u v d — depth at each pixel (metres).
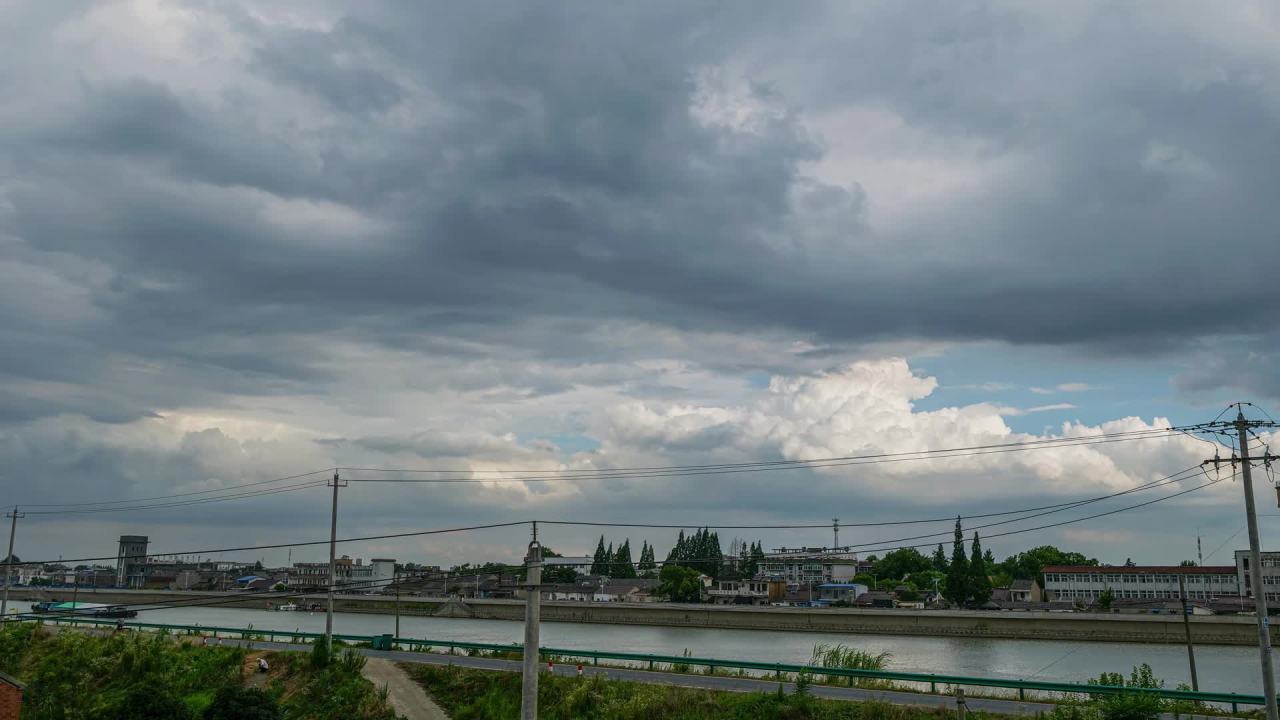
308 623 182.00
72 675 79.81
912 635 173.62
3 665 85.19
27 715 70.81
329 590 78.12
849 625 180.00
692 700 58.84
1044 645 148.75
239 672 76.38
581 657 82.50
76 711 71.31
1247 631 150.12
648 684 63.88
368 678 72.44
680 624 194.12
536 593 41.66
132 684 76.06
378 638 87.69
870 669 69.56
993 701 57.06
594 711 60.62
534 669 40.94
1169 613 162.00
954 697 58.88
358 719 65.12
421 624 187.38
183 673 77.06
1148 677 57.81
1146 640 156.62
